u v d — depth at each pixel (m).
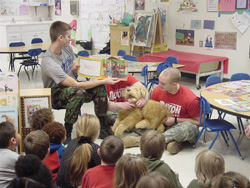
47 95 3.32
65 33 3.59
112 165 2.01
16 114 3.04
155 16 7.21
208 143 3.74
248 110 3.06
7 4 9.93
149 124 3.57
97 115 3.76
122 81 3.84
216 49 6.82
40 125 2.81
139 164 1.73
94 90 3.69
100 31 9.22
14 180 1.48
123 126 3.56
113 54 8.14
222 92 3.69
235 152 3.53
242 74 4.47
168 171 1.99
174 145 3.43
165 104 3.73
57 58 3.69
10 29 9.30
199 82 6.92
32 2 10.45
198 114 3.58
